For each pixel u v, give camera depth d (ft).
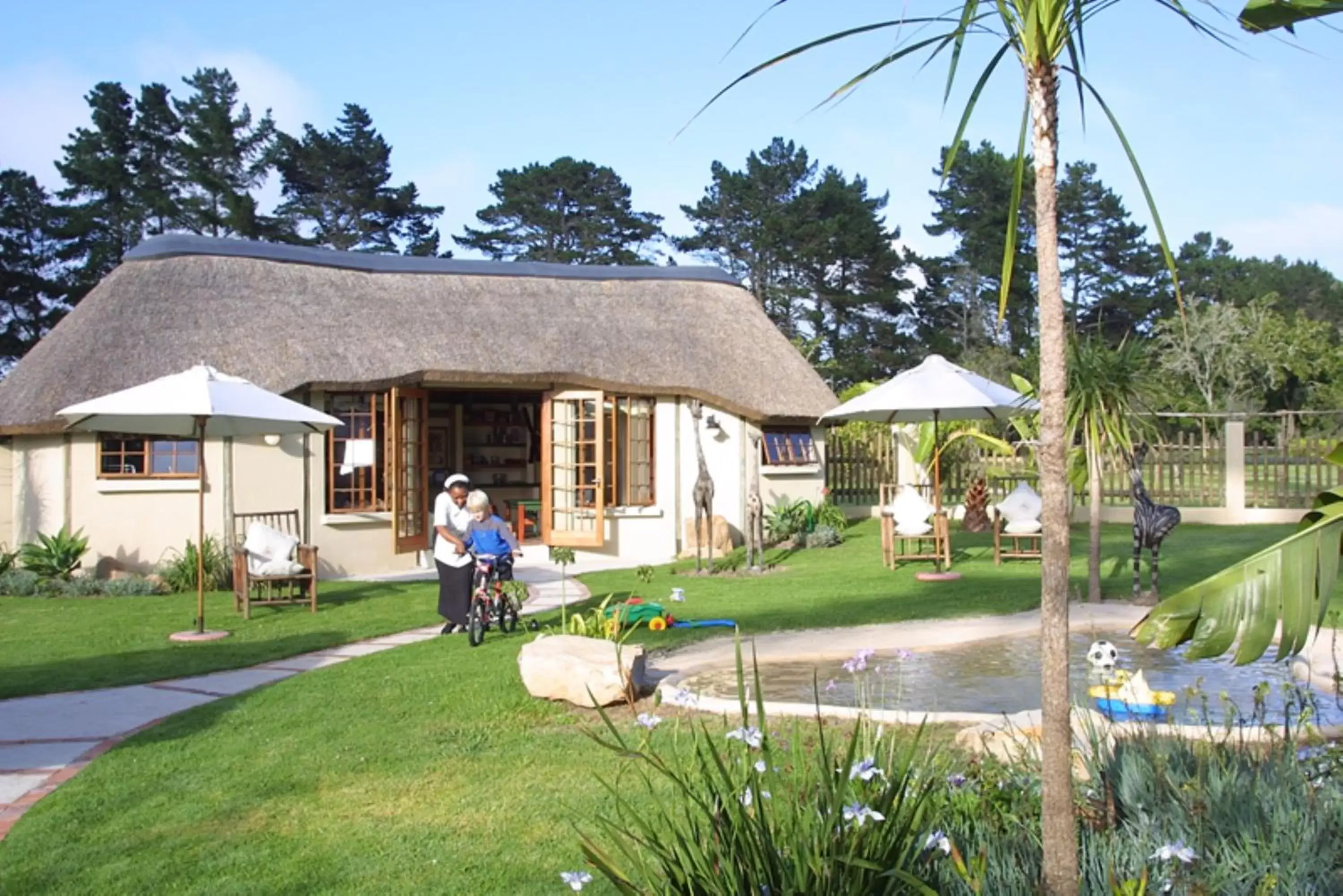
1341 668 25.25
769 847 10.03
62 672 29.27
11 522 51.96
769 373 65.05
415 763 19.54
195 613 40.42
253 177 157.99
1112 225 153.38
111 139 148.25
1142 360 37.65
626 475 59.00
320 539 52.01
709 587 44.45
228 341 52.90
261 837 16.01
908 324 167.73
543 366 58.59
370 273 61.93
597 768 18.81
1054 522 9.62
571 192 165.78
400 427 54.19
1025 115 9.64
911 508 49.06
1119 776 13.74
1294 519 64.08
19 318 139.13
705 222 164.66
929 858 11.03
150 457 50.42
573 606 39.45
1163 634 12.11
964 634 31.83
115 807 17.49
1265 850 11.32
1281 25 12.26
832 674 26.91
